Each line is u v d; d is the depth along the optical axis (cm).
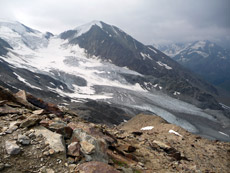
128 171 835
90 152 737
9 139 665
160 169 1061
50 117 1058
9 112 903
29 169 579
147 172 920
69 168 631
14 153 609
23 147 650
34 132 745
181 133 2505
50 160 638
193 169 1251
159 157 1274
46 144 697
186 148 1914
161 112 16200
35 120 806
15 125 754
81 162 682
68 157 689
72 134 860
